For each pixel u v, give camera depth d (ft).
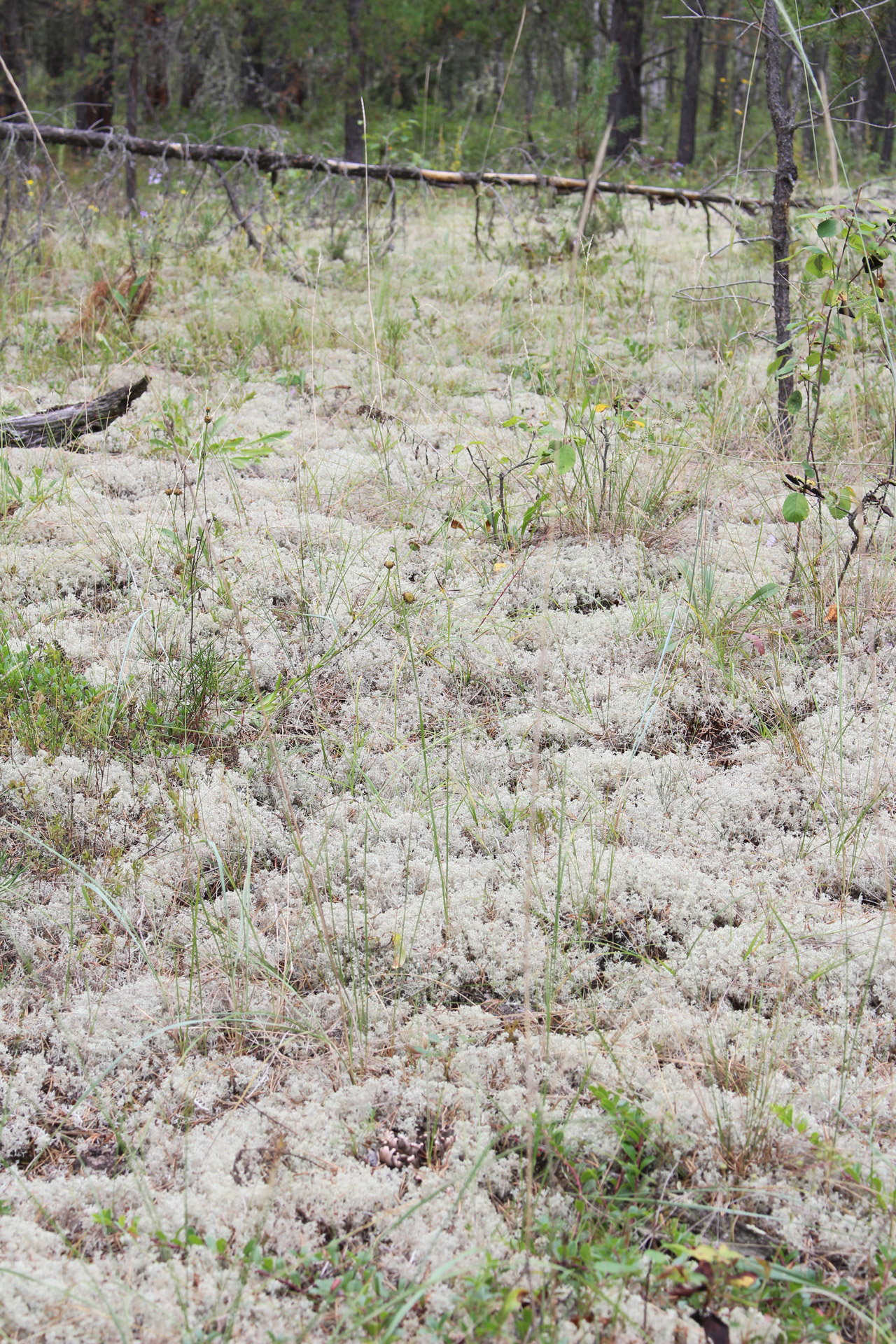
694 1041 7.00
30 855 8.35
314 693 10.67
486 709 10.53
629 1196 5.92
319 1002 7.35
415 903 8.14
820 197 29.30
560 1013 7.30
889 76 17.06
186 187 28.96
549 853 8.61
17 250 25.05
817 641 11.19
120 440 16.11
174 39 44.11
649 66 78.13
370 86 52.03
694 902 8.14
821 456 14.96
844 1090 6.63
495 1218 5.89
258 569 12.45
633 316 22.90
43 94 57.67
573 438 12.28
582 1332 5.21
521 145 37.60
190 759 9.54
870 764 9.52
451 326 21.27
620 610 11.85
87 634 11.29
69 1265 5.60
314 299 20.66
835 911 8.05
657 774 9.57
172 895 8.23
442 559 12.84
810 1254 5.79
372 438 16.06
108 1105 6.70
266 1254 5.82
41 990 7.40
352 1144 6.41
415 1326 5.35
